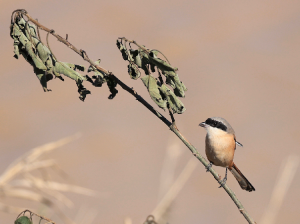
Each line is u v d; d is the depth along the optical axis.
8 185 6.54
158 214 6.28
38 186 6.75
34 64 4.74
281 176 7.27
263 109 18.22
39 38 4.76
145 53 4.93
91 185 13.35
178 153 7.89
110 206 12.17
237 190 13.90
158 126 17.27
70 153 15.12
